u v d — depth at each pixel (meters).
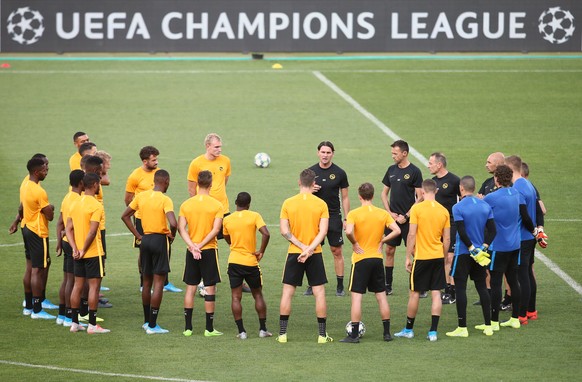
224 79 136.62
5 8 147.88
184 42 150.50
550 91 128.25
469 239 46.50
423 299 54.50
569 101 122.25
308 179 46.78
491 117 113.75
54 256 63.38
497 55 154.75
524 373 41.31
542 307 52.22
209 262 47.16
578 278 57.66
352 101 123.31
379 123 111.06
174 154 95.88
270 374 41.31
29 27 148.75
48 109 116.62
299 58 154.00
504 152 96.12
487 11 151.25
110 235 68.06
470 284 57.41
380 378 40.69
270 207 75.25
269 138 103.94
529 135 104.31
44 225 50.00
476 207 46.75
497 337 46.88
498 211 47.53
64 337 46.97
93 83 132.88
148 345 45.69
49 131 105.38
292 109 118.62
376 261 46.06
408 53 158.25
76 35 149.38
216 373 41.47
